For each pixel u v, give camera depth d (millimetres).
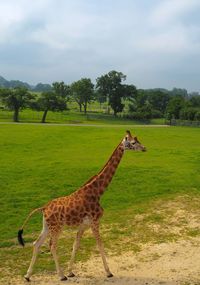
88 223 10336
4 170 23594
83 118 96250
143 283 10000
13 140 38125
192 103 100938
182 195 18609
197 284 9938
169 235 13695
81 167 24578
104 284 9930
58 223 10055
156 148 33406
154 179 21562
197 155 29641
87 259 11578
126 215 15820
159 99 130000
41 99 80312
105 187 10664
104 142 37406
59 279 10148
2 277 10383
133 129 54688
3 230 14281
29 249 12508
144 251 12258
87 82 111375
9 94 78438
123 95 113188
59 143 36719
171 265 11180
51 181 21031
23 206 16922
